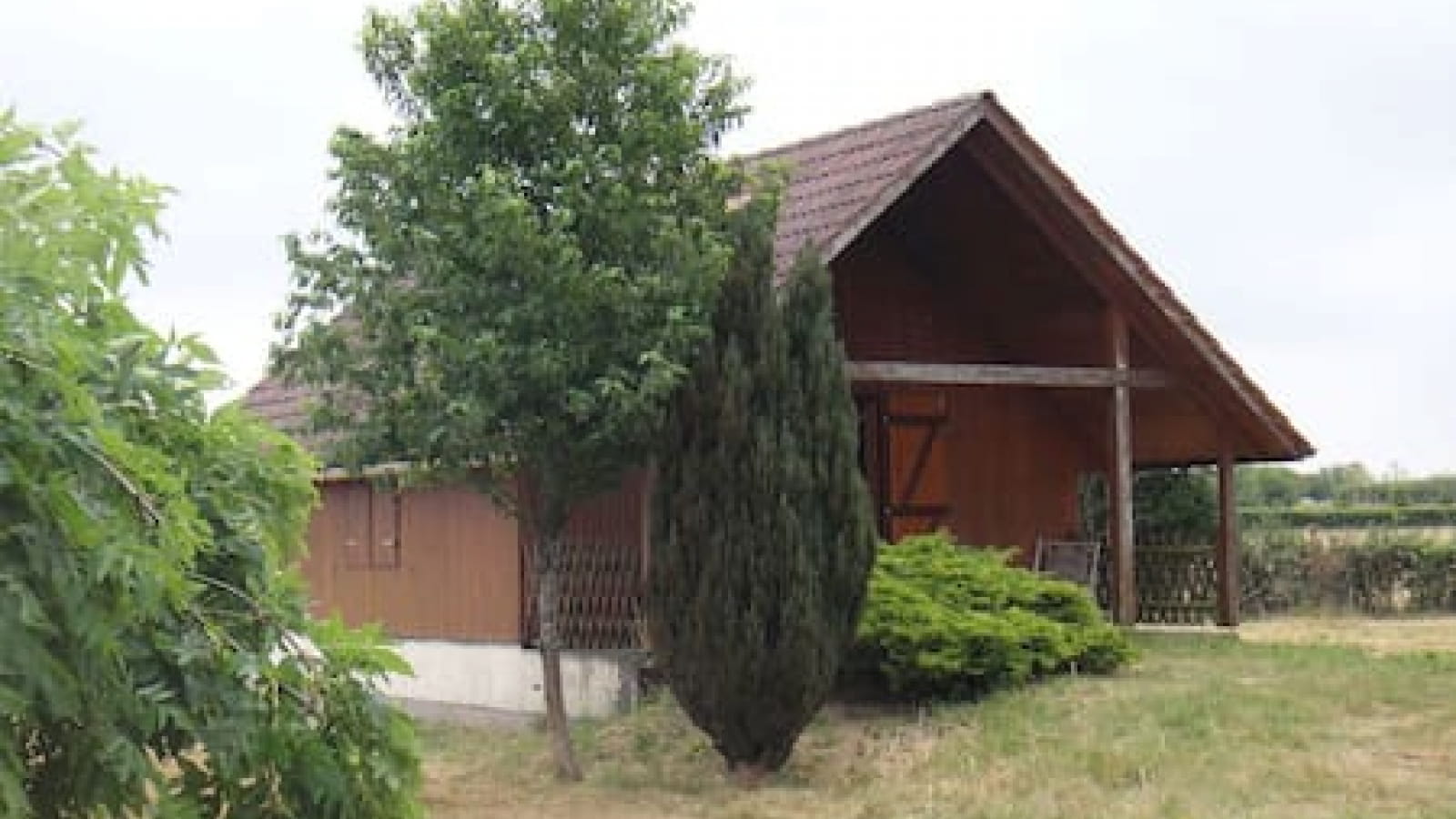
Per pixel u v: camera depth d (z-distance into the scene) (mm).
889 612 15164
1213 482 25016
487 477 14836
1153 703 14352
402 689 20484
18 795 4074
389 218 14211
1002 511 21719
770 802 13031
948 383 19328
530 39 14242
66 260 4809
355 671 5227
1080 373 18766
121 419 4809
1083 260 18797
